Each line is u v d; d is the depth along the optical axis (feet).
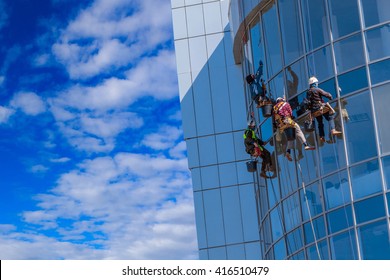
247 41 154.20
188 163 206.39
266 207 147.33
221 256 200.13
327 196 131.03
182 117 209.15
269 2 145.79
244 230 200.95
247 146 141.08
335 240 128.98
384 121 127.75
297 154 136.46
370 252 124.77
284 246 139.85
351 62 131.95
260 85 143.84
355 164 128.67
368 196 126.62
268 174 144.46
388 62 129.29
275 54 143.33
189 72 211.20
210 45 211.82
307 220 133.69
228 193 203.72
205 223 202.39
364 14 132.36
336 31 134.31
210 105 208.74
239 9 154.10
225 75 209.87
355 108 130.31
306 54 137.49
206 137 207.41
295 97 138.10
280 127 130.00
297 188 136.26
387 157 126.52
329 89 133.49
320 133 128.16
